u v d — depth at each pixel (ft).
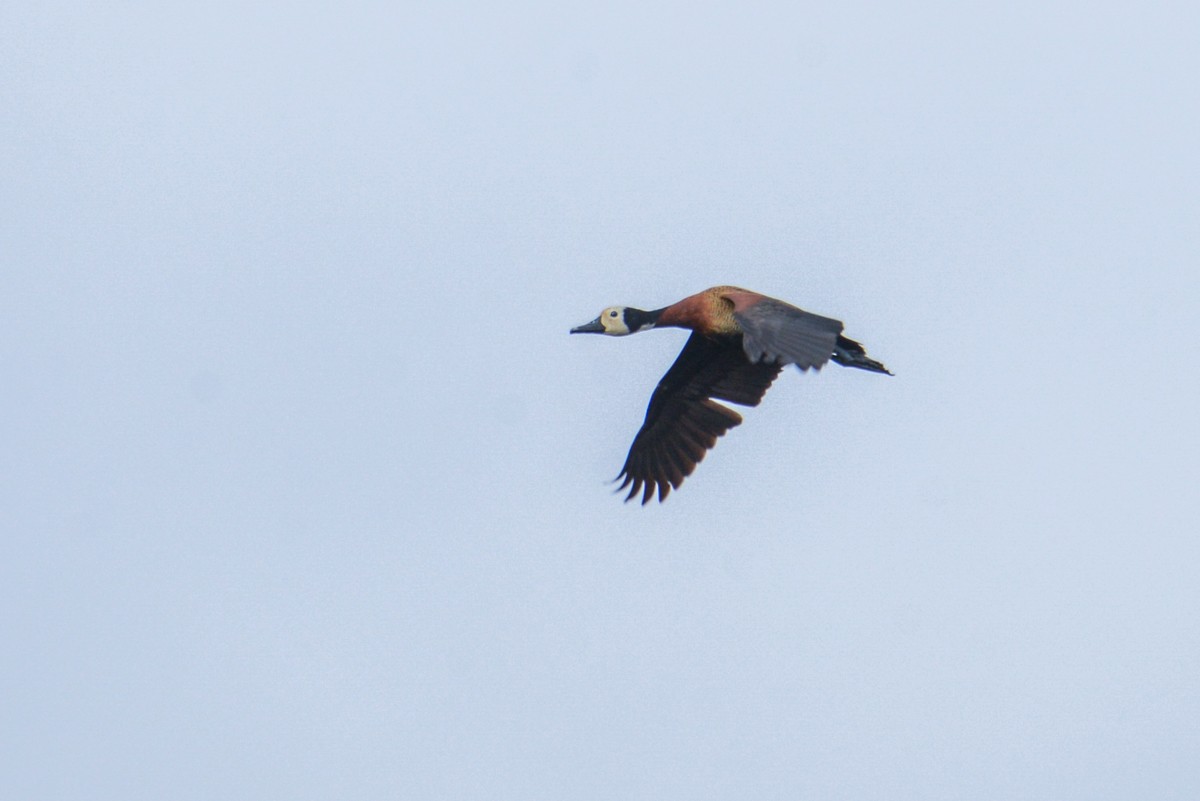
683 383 59.98
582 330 58.95
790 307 50.47
